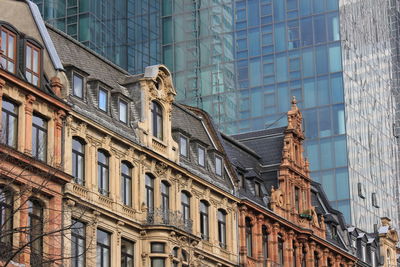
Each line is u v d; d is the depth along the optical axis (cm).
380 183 13775
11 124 5928
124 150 6806
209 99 13350
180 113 7906
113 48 13488
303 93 12912
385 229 11238
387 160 14250
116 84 7138
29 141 5991
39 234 5084
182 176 7394
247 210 8169
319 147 12688
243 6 13512
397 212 14300
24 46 6122
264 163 9075
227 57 13412
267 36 13288
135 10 13888
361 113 13388
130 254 6775
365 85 13750
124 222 6681
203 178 7606
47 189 5969
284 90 13000
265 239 8406
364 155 13262
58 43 6744
